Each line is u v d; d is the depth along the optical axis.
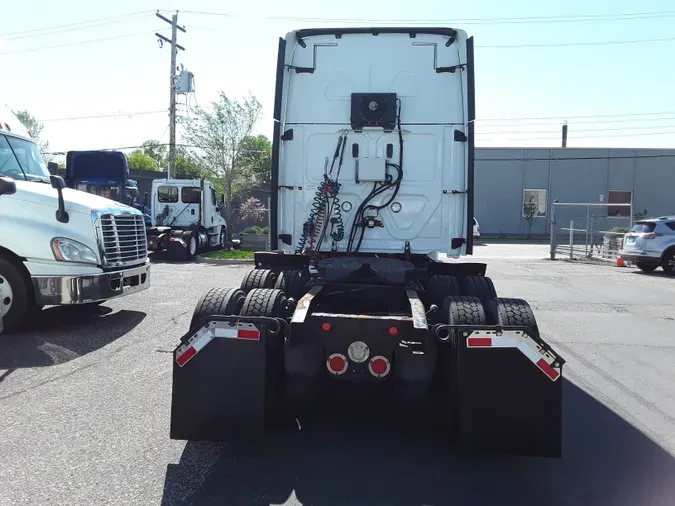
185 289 12.09
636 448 4.44
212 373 4.00
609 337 8.45
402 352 4.06
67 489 3.60
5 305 7.53
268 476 3.85
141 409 5.00
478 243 32.66
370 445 4.43
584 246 23.06
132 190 21.53
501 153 38.34
